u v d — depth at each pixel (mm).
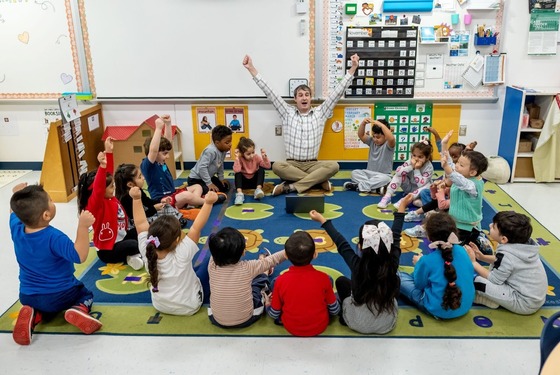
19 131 4633
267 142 4582
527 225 2332
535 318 2379
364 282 2143
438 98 4336
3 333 2348
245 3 4164
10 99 4484
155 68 4371
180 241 2402
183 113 4523
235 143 4602
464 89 4324
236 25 4227
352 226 3412
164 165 3625
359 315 2221
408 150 4551
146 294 2631
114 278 2801
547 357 1471
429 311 2346
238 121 4523
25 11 4238
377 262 2117
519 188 4125
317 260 2938
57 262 2275
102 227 2830
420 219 3490
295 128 4223
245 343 2234
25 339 2232
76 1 4203
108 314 2459
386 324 2234
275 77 4352
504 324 2334
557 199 3879
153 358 2150
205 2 4180
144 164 3461
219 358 2143
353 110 4441
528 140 4340
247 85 4395
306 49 4258
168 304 2383
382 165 4094
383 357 2131
